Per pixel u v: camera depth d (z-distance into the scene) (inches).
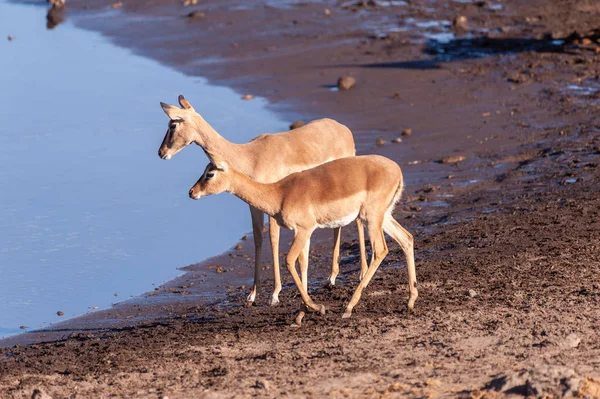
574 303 1513.3
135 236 2358.5
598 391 1064.2
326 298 1727.4
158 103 3599.9
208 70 4003.4
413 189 2506.2
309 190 1557.6
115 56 4360.2
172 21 4906.5
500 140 2869.1
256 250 1802.4
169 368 1378.0
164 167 2920.8
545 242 1907.0
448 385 1167.6
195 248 2253.9
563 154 2637.8
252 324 1611.7
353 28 4490.7
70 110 3543.3
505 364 1243.2
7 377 1421.0
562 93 3309.5
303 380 1248.2
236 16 4869.6
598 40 3978.8
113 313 1851.6
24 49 4569.4
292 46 4266.7
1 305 1940.2
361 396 1152.8
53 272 2137.1
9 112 3513.8
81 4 5506.9
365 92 3508.9
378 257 1572.3
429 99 3373.5
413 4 4881.9
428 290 1686.8
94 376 1373.0
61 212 2541.8
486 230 2060.8
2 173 2861.7
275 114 3314.5
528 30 4259.4
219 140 1835.6
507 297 1583.4
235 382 1267.2
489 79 3570.4
